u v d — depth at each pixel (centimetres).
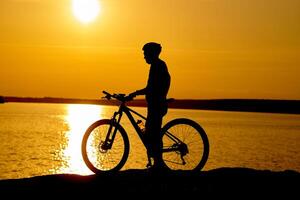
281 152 7525
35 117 18638
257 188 795
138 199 741
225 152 7344
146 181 827
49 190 777
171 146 902
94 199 740
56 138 9075
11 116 18962
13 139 8612
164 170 898
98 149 893
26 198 741
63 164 5753
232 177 852
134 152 6469
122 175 866
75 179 838
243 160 6419
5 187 795
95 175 866
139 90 900
